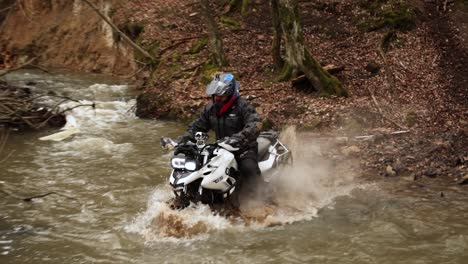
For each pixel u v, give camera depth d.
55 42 19.55
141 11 18.03
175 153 6.07
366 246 5.50
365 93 11.22
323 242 5.61
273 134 7.00
